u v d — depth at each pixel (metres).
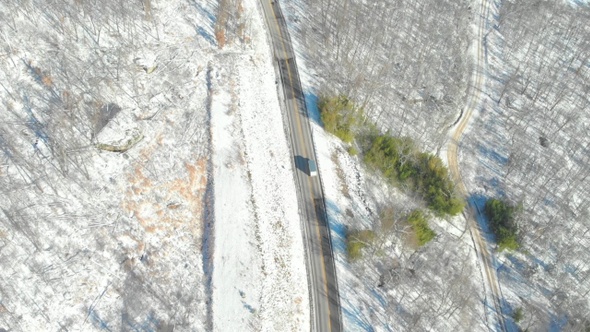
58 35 81.00
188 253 65.62
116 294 59.91
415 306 69.00
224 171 73.06
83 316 57.41
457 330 68.50
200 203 70.50
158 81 80.88
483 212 82.69
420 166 82.50
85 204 64.88
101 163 68.69
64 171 65.81
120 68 79.94
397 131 87.75
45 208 62.94
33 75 75.00
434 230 77.94
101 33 83.75
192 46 87.69
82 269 60.09
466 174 86.56
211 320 60.16
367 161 83.00
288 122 84.19
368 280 70.19
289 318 63.84
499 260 78.00
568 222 82.56
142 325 58.34
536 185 86.75
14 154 66.31
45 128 69.62
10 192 62.94
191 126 76.62
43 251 59.97
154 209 67.50
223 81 83.38
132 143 71.69
